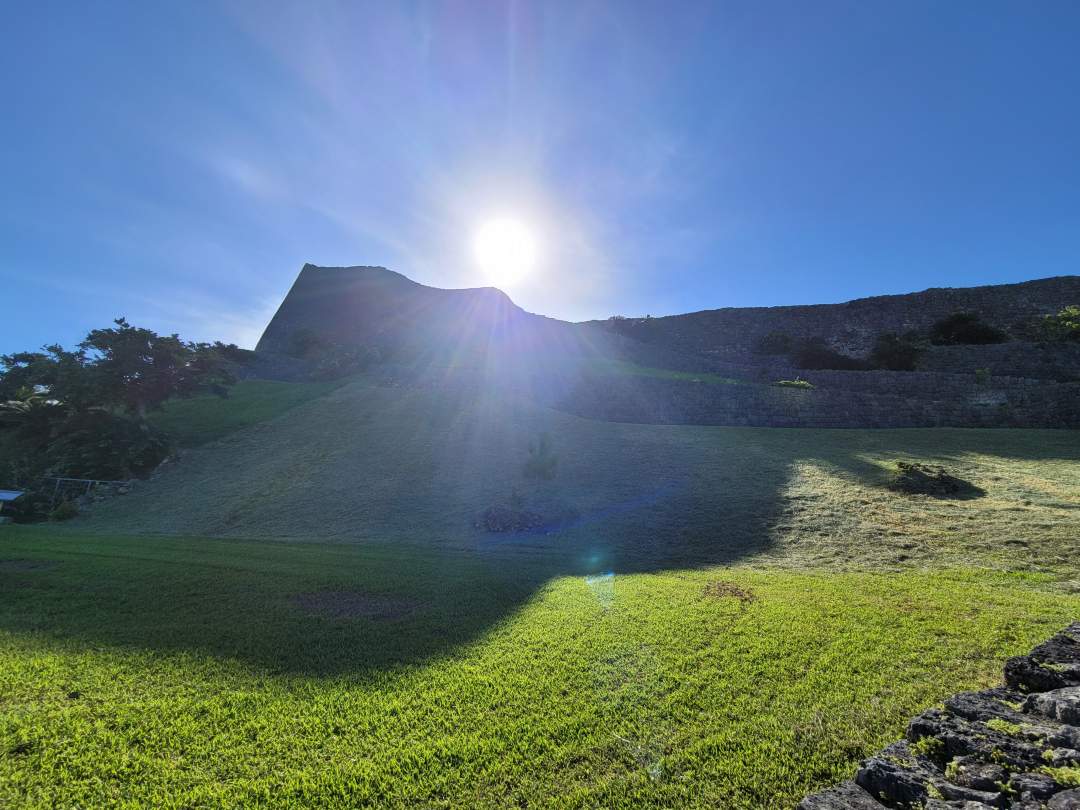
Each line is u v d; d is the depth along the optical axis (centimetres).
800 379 3069
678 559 1151
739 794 368
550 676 556
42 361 2673
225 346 4131
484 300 5453
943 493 1396
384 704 507
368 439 2419
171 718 488
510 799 373
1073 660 466
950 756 354
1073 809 269
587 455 2066
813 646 602
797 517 1336
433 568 1080
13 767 416
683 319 4969
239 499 1916
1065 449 1781
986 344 3512
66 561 1123
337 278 6216
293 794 382
